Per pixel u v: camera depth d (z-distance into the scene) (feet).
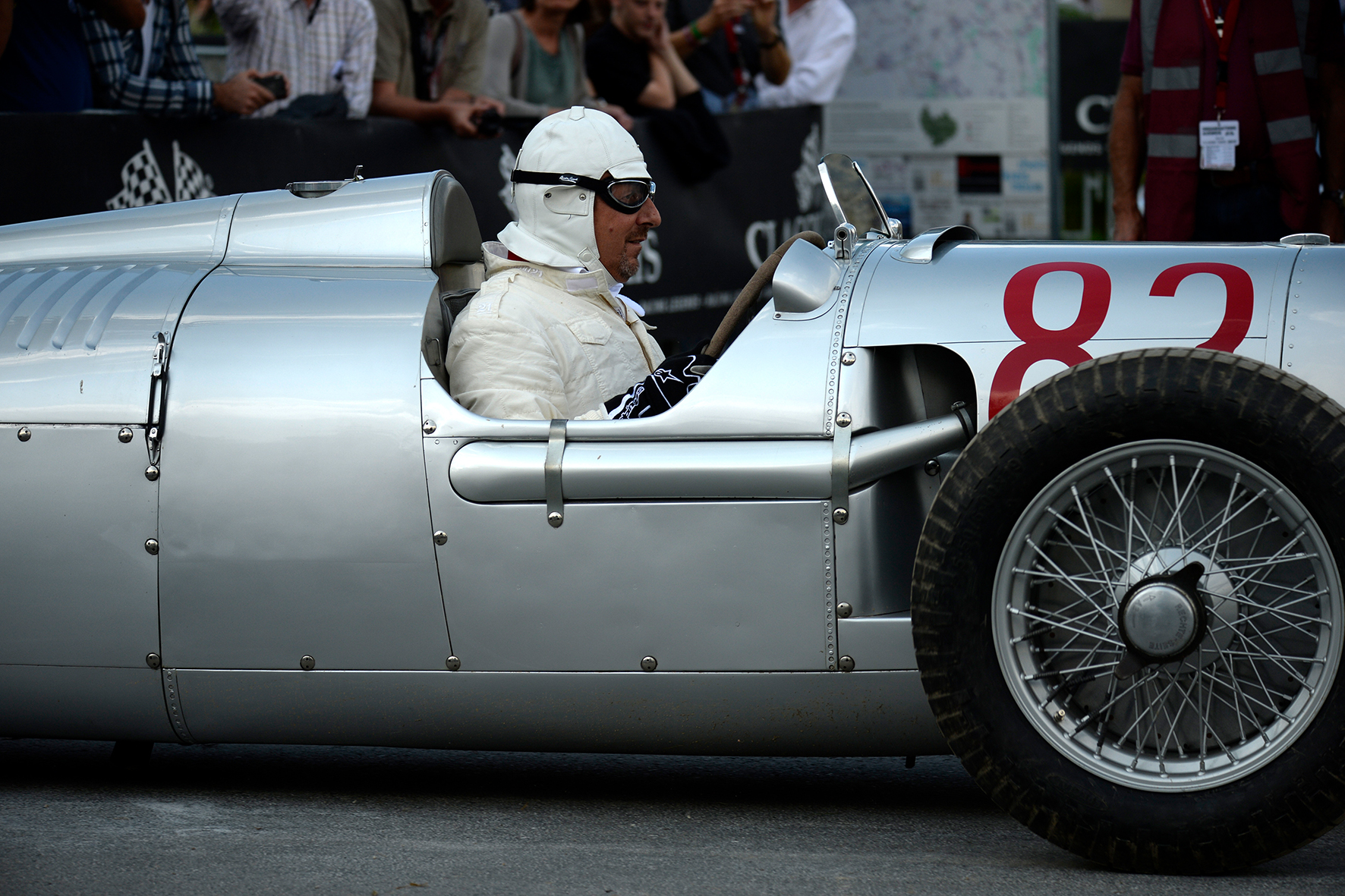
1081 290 23.72
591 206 28.32
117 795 26.73
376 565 24.38
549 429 24.08
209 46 54.08
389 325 25.16
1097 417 21.33
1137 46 44.42
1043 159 91.20
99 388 25.11
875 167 92.68
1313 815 20.35
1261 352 22.66
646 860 22.40
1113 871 21.52
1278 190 42.52
